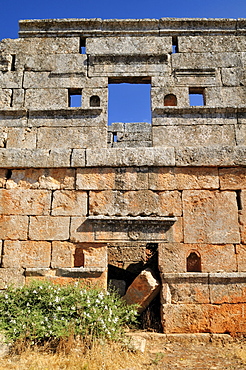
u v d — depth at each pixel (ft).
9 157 32.01
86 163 31.68
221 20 34.96
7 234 31.14
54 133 33.06
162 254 30.53
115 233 30.86
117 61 34.32
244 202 31.22
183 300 29.68
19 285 30.09
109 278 38.68
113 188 31.55
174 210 31.14
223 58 34.47
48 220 31.32
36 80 34.30
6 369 20.52
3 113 33.55
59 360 21.63
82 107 33.22
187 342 28.40
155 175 31.65
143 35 34.96
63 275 30.42
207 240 30.66
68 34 35.27
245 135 32.65
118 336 25.25
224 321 29.37
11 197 31.73
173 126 32.81
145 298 30.30
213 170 31.76
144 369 22.30
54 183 31.94
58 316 25.21
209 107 32.89
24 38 35.29
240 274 29.84
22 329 23.93
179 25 35.09
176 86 33.71
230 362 24.00
